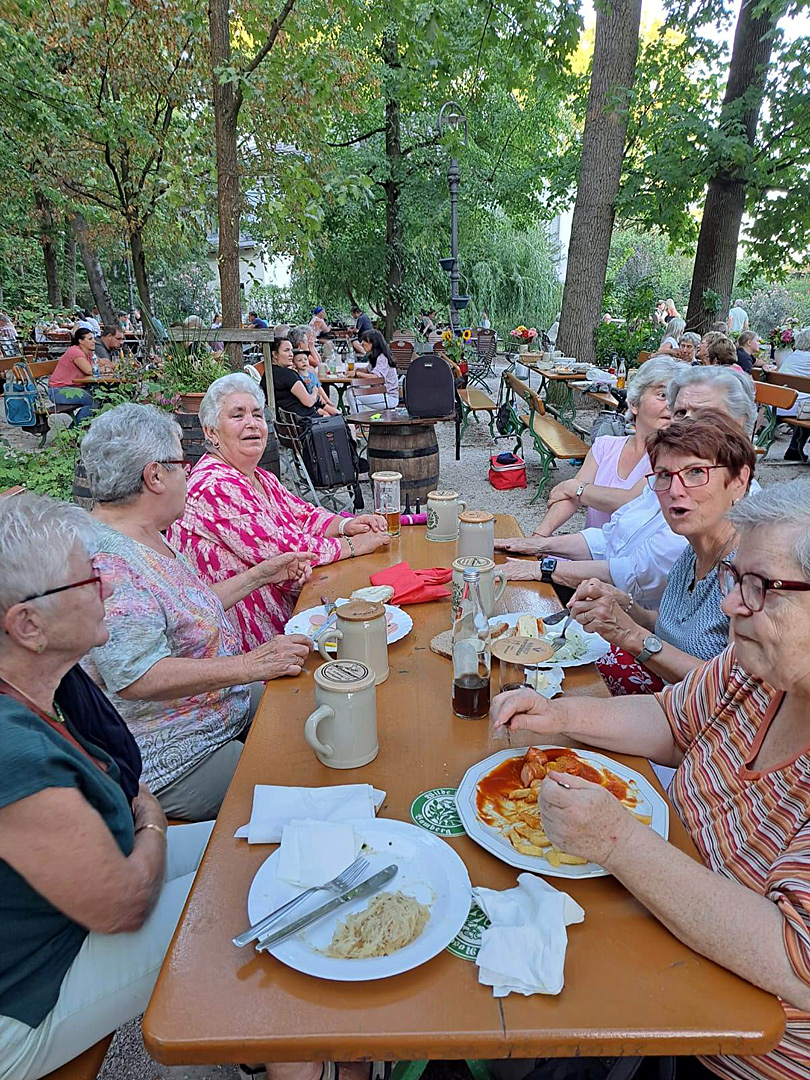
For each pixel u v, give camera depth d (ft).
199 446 14.67
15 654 3.68
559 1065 3.51
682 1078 3.59
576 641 5.77
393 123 47.16
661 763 4.50
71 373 26.81
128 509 6.01
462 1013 2.64
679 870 3.02
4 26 22.21
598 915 3.11
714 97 37.24
